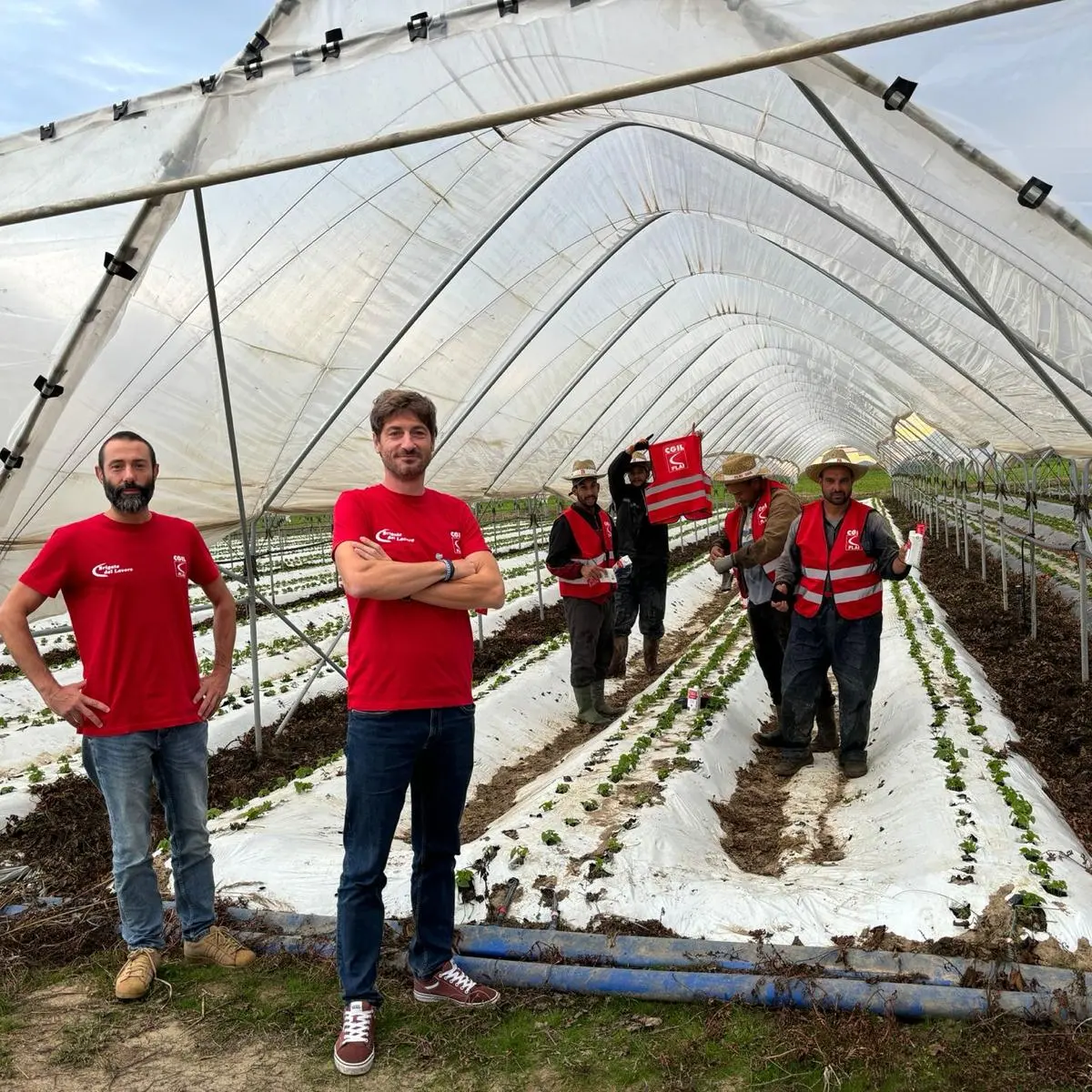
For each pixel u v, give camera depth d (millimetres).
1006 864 4934
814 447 51844
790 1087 3482
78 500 7336
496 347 10555
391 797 3785
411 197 7238
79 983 4512
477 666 13000
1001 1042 3627
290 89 3867
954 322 7469
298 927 4902
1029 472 12500
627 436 18969
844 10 2949
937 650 10898
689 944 4418
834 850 6242
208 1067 3795
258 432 8422
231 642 4789
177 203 4691
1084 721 8344
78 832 7164
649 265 11188
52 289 5934
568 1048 3789
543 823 6133
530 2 3404
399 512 3979
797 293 11375
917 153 3748
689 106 5324
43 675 4152
